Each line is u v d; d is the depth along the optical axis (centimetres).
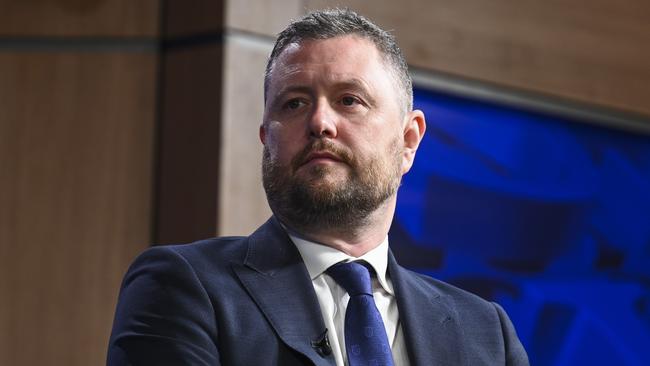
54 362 799
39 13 832
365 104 323
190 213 772
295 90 323
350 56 326
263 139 342
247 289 313
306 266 325
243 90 770
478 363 332
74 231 809
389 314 330
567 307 905
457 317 342
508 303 878
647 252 962
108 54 819
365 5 838
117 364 301
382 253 336
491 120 902
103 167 810
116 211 804
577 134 951
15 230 816
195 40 788
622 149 977
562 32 952
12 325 806
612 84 976
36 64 827
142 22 816
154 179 802
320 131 316
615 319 928
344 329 312
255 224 767
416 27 867
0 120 826
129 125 809
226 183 755
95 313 798
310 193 317
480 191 879
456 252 855
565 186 930
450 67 883
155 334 300
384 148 324
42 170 819
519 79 920
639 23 1000
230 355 299
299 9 799
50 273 808
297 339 303
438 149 866
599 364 914
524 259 892
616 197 959
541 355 889
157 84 809
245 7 775
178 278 309
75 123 818
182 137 786
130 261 798
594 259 931
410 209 837
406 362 321
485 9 907
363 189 319
